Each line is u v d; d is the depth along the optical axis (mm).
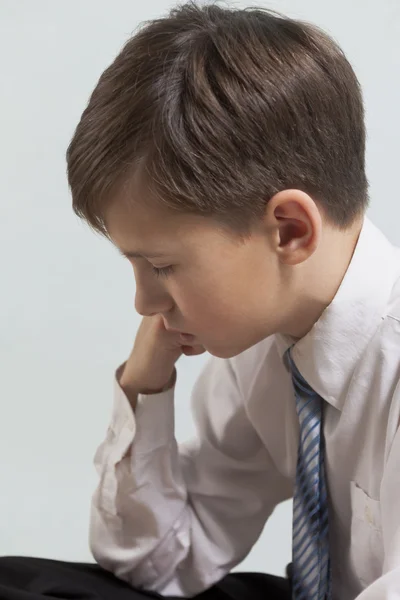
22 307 1702
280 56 877
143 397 1133
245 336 936
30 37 1630
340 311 947
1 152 1662
